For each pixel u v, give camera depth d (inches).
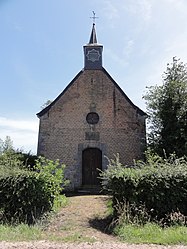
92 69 706.8
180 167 363.9
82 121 671.8
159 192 343.9
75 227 319.0
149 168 364.5
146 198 346.3
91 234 292.2
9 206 352.5
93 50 722.2
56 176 407.5
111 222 331.3
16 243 236.5
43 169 401.1
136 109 682.8
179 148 578.9
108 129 669.9
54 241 250.5
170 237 252.5
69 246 230.5
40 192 364.8
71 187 632.4
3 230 286.8
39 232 290.8
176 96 620.1
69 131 664.4
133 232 279.9
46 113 670.5
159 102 636.7
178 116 606.2
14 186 355.6
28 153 633.6
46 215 354.3
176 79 637.9
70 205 421.1
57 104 679.1
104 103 684.7
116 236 287.1
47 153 647.1
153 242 245.3
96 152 669.9
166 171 355.3
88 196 515.5
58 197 396.2
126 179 349.1
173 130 601.6
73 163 647.1
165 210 340.8
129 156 655.1
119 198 348.8
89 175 655.8
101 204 427.8
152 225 302.5
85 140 661.3
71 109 677.9
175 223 309.7
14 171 368.8
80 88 692.7
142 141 660.1
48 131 660.7
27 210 354.3
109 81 699.4
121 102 687.1
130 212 329.4
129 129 671.1
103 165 645.9
